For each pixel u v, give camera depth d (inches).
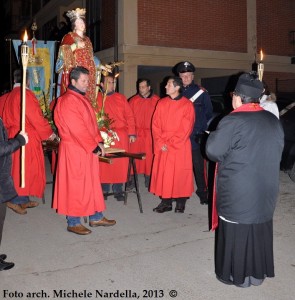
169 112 203.8
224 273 124.8
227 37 493.4
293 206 227.8
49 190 270.7
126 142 235.6
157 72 566.9
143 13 436.5
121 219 203.5
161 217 206.7
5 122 204.5
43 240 174.4
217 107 384.8
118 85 437.1
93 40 513.7
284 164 305.4
